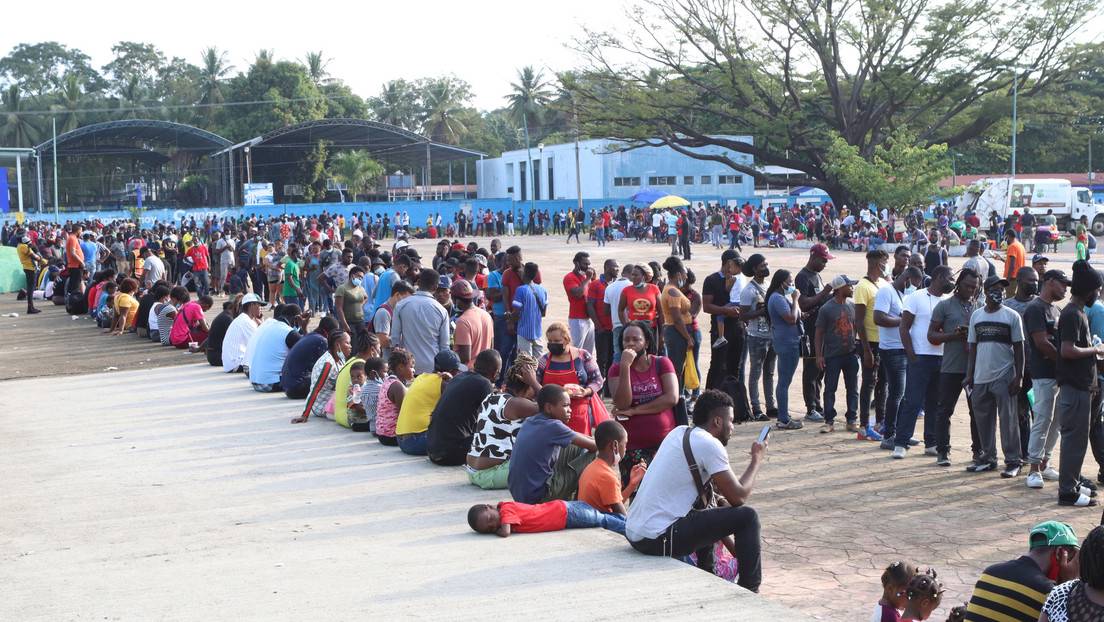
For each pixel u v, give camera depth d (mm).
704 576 6102
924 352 10039
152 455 10320
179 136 76688
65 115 106000
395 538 7188
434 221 71062
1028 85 57344
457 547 6883
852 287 11164
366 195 91562
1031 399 9883
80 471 9680
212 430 11531
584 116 57938
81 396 14469
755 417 12125
